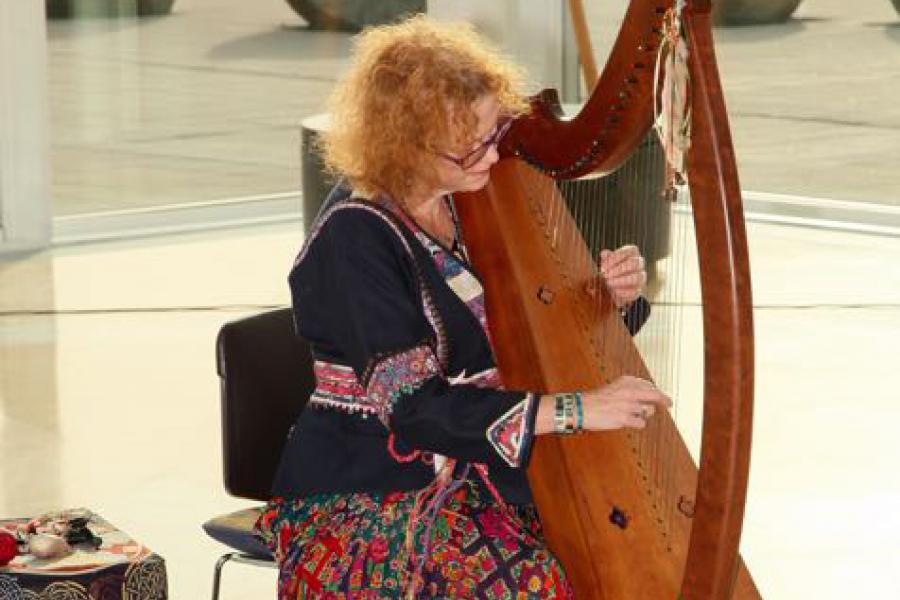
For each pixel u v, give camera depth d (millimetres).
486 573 6586
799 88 19203
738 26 19250
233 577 10266
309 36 19469
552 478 6590
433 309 6824
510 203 7496
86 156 18969
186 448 12570
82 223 19094
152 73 19031
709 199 5305
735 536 5457
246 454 7641
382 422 6699
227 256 18594
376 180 6785
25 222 18734
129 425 13094
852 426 13031
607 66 5898
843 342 15469
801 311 16547
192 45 19094
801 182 19438
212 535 7840
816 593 9953
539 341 6957
